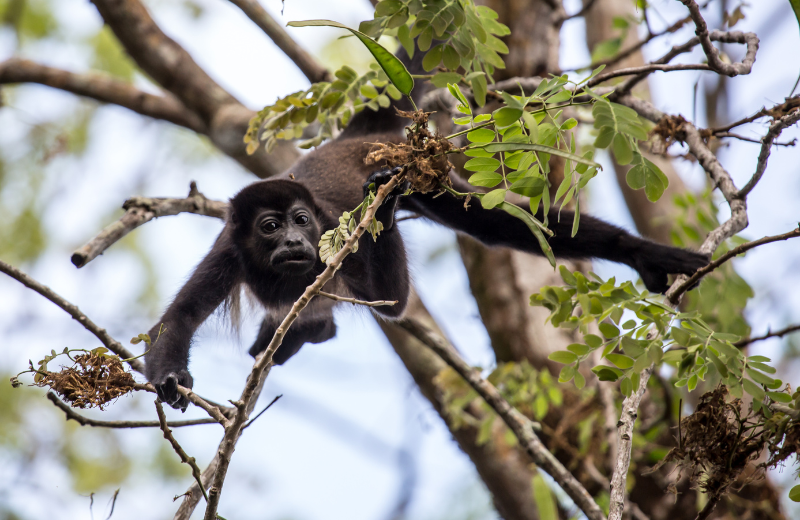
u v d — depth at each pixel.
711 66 7.43
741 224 8.07
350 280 10.45
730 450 6.42
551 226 9.33
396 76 6.25
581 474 11.85
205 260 10.40
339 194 10.46
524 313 12.66
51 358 6.19
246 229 10.38
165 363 8.09
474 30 7.16
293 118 9.43
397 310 9.45
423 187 6.18
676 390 11.88
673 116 9.18
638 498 12.23
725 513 11.85
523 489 12.63
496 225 9.64
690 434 6.56
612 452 11.26
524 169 6.31
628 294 7.09
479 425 12.50
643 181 6.24
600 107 6.17
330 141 11.49
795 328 7.65
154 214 9.55
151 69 14.44
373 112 11.41
